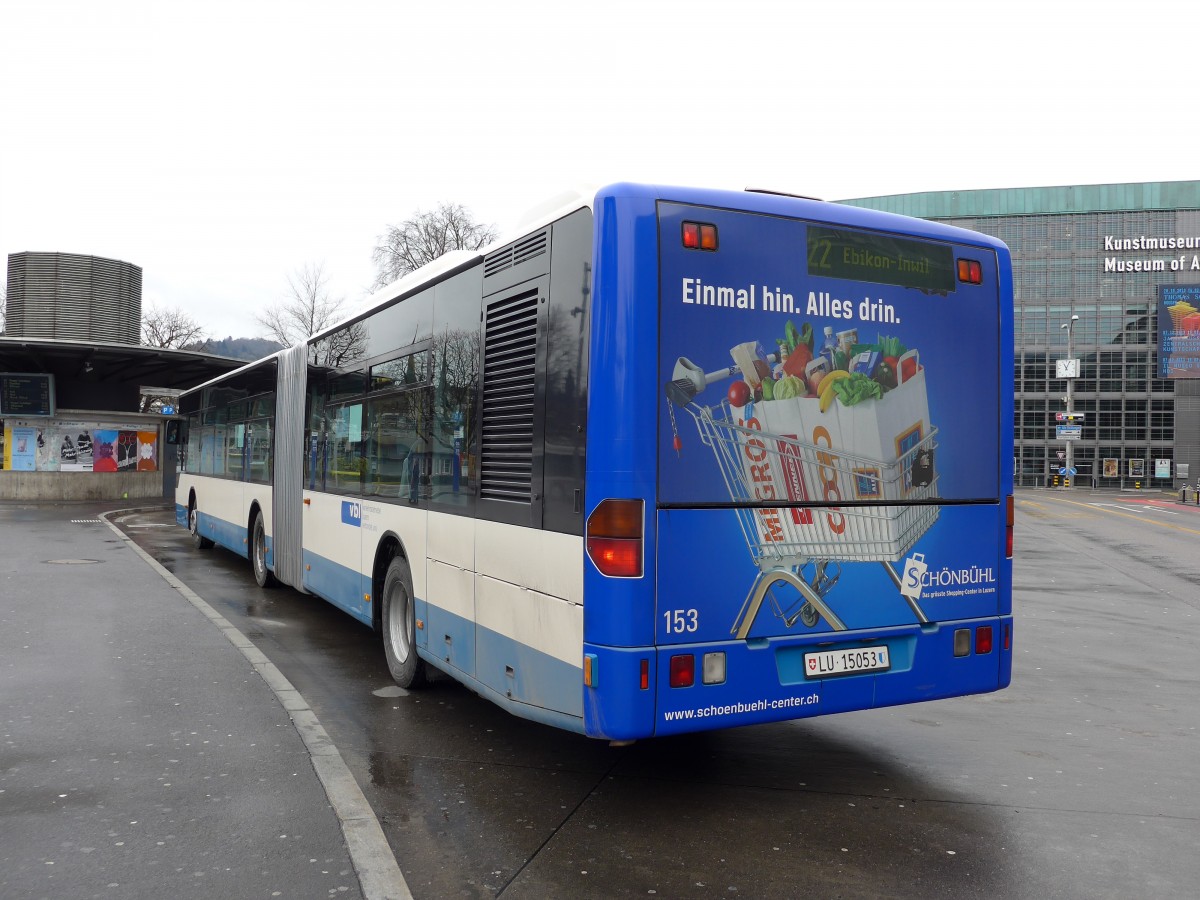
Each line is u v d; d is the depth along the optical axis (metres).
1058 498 50.66
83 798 4.71
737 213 4.54
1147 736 6.24
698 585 4.35
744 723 4.44
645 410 4.25
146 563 14.46
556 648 4.59
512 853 4.15
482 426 5.49
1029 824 4.59
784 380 4.60
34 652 8.07
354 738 5.82
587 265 4.43
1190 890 3.88
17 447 28.08
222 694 6.75
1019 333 71.44
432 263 6.73
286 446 10.61
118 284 35.28
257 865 3.96
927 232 5.08
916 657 4.95
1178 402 68.44
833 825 4.54
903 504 4.92
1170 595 13.45
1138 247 69.38
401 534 6.89
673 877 3.93
